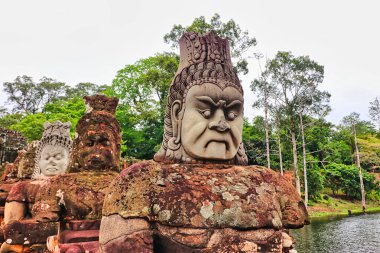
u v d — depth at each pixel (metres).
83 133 4.85
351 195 29.97
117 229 2.21
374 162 35.09
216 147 2.74
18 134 13.02
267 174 2.78
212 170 2.64
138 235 2.17
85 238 4.00
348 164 35.62
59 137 6.56
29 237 4.81
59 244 3.89
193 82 2.82
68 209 4.18
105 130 4.89
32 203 5.32
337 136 37.06
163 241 2.21
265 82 20.73
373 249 10.25
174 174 2.48
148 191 2.31
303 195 25.59
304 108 20.36
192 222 2.23
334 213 23.14
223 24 18.88
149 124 25.02
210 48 2.95
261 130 22.97
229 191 2.45
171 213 2.24
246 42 19.20
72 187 4.28
